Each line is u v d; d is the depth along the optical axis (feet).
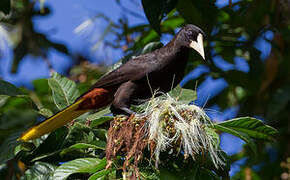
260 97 34.86
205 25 30.71
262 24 33.63
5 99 23.45
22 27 35.42
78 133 22.00
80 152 21.79
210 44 33.60
